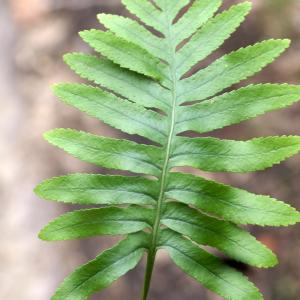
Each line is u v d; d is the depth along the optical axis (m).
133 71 0.46
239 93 0.45
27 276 0.89
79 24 1.27
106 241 0.91
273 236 0.85
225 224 0.44
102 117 0.46
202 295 0.84
